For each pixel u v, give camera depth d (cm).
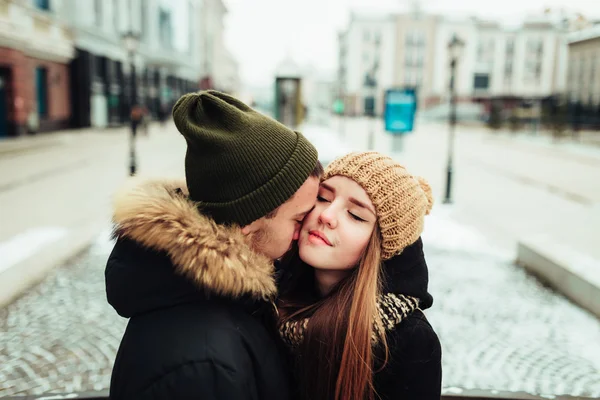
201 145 103
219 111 105
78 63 2489
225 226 105
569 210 956
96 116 2691
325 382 122
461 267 585
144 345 98
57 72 2336
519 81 7212
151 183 114
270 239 111
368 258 123
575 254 552
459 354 375
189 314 100
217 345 95
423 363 124
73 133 2369
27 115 1975
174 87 4556
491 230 781
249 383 97
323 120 4141
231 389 92
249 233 108
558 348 388
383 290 125
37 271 504
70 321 411
